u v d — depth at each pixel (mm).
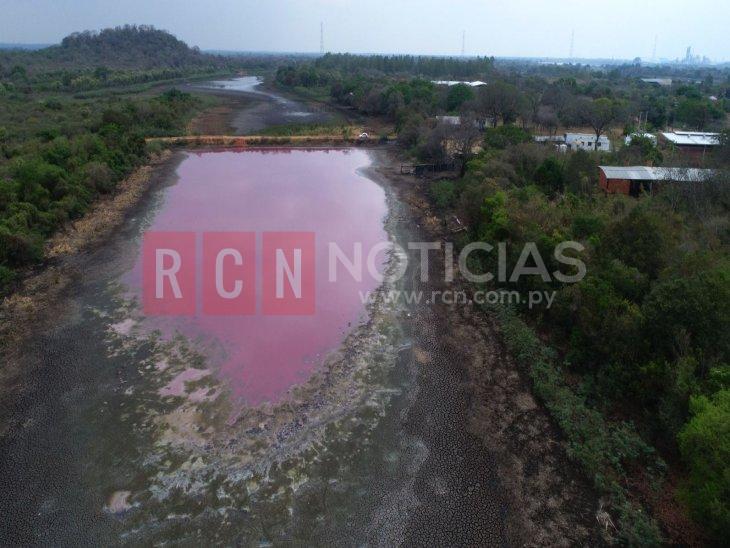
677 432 17625
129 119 70812
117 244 37594
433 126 70062
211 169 60250
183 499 17375
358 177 57781
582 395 22016
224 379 23359
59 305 29094
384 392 22859
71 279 32125
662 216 31516
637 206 32500
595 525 16625
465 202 39344
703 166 40250
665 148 58156
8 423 20547
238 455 19188
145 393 22312
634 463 18562
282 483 18078
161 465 18688
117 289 31109
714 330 19094
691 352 19078
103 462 18797
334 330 27641
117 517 16719
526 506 17375
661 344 20453
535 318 28094
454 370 24453
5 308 28562
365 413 21578
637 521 16297
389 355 25500
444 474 18656
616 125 83500
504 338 26797
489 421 21250
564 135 69250
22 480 18000
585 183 41969
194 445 19578
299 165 63156
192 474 18328
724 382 17219
